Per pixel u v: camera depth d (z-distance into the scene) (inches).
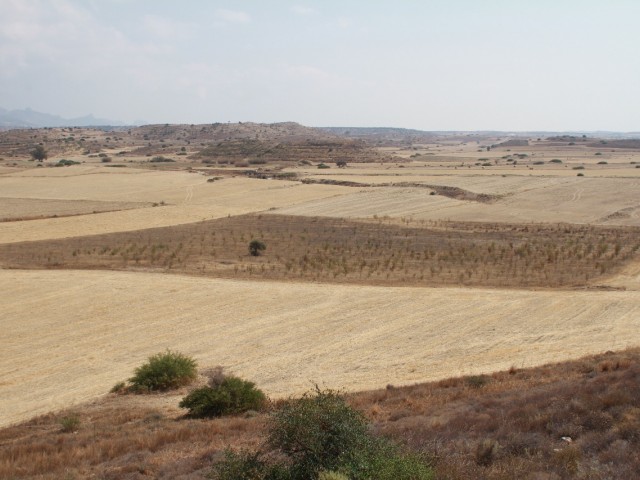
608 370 862.5
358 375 1072.8
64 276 1899.6
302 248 2383.1
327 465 432.5
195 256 2236.7
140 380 1059.9
